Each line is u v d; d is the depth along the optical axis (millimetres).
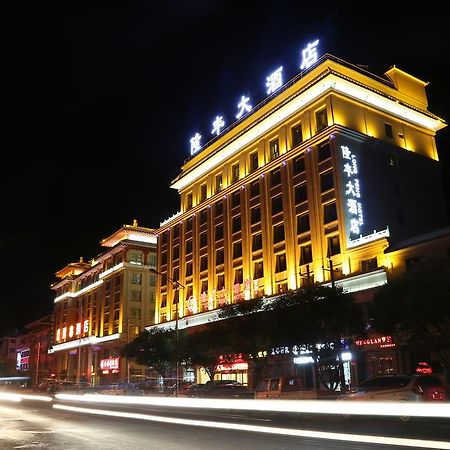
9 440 13008
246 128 57531
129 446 11586
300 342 31562
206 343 40719
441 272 23375
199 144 69875
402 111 52219
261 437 12852
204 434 13789
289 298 32938
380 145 48188
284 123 53250
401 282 24938
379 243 39344
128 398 35062
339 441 11664
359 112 48938
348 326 31094
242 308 37469
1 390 82062
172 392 44312
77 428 16047
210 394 37625
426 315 22828
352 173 45188
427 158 52188
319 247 44938
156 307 71000
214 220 61781
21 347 140125
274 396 25125
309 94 49750
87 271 100938
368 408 14852
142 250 87000
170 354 45750
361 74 51094
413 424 15250
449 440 11250
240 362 49188
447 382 28781
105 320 88062
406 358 34938
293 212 49188
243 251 55344
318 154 47344
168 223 71938
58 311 112938
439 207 51156
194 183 68188
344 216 42969
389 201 46844
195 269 63531
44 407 29078
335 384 37969
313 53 52312
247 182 56719
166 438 13023
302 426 15352
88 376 89625
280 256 50625
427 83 57312
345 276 40688
